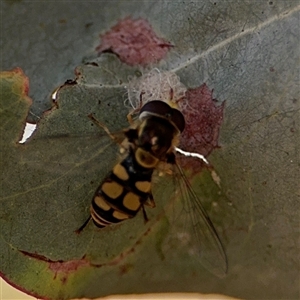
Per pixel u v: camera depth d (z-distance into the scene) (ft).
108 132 0.24
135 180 0.24
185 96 0.25
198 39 0.25
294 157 0.24
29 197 0.24
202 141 0.25
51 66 0.26
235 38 0.25
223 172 0.24
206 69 0.25
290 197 0.24
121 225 0.24
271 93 0.24
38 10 0.26
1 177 0.24
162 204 0.24
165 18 0.25
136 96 0.25
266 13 0.25
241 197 0.24
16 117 0.24
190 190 0.24
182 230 0.24
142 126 0.24
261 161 0.24
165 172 0.24
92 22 0.26
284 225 0.24
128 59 0.25
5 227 0.24
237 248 0.24
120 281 0.24
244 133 0.24
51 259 0.24
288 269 0.24
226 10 0.25
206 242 0.24
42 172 0.24
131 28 0.26
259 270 0.24
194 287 0.24
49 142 0.24
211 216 0.24
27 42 0.26
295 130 0.24
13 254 0.24
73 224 0.24
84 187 0.24
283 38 0.24
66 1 0.26
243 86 0.25
